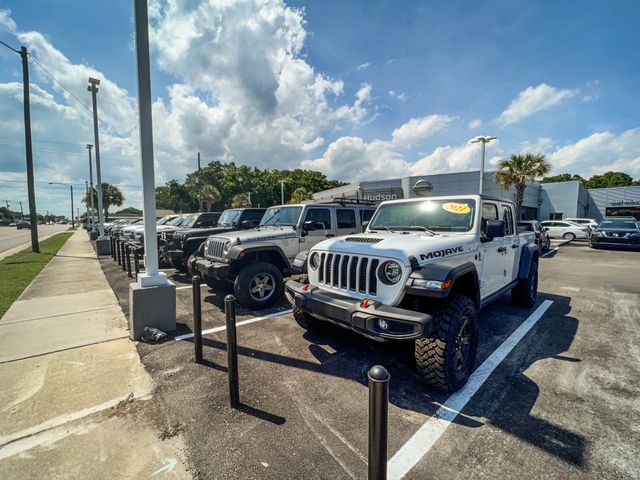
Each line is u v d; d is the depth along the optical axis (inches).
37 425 98.7
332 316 121.3
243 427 96.6
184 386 120.0
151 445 89.9
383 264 116.6
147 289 166.1
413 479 76.9
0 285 300.2
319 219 249.8
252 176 2386.8
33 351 151.4
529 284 209.0
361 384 120.9
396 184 1201.4
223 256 218.5
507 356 142.9
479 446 87.5
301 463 82.4
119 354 148.2
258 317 197.8
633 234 565.0
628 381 120.7
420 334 97.4
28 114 586.6
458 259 126.7
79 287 291.9
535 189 1286.9
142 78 165.0
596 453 84.0
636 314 202.5
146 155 167.8
